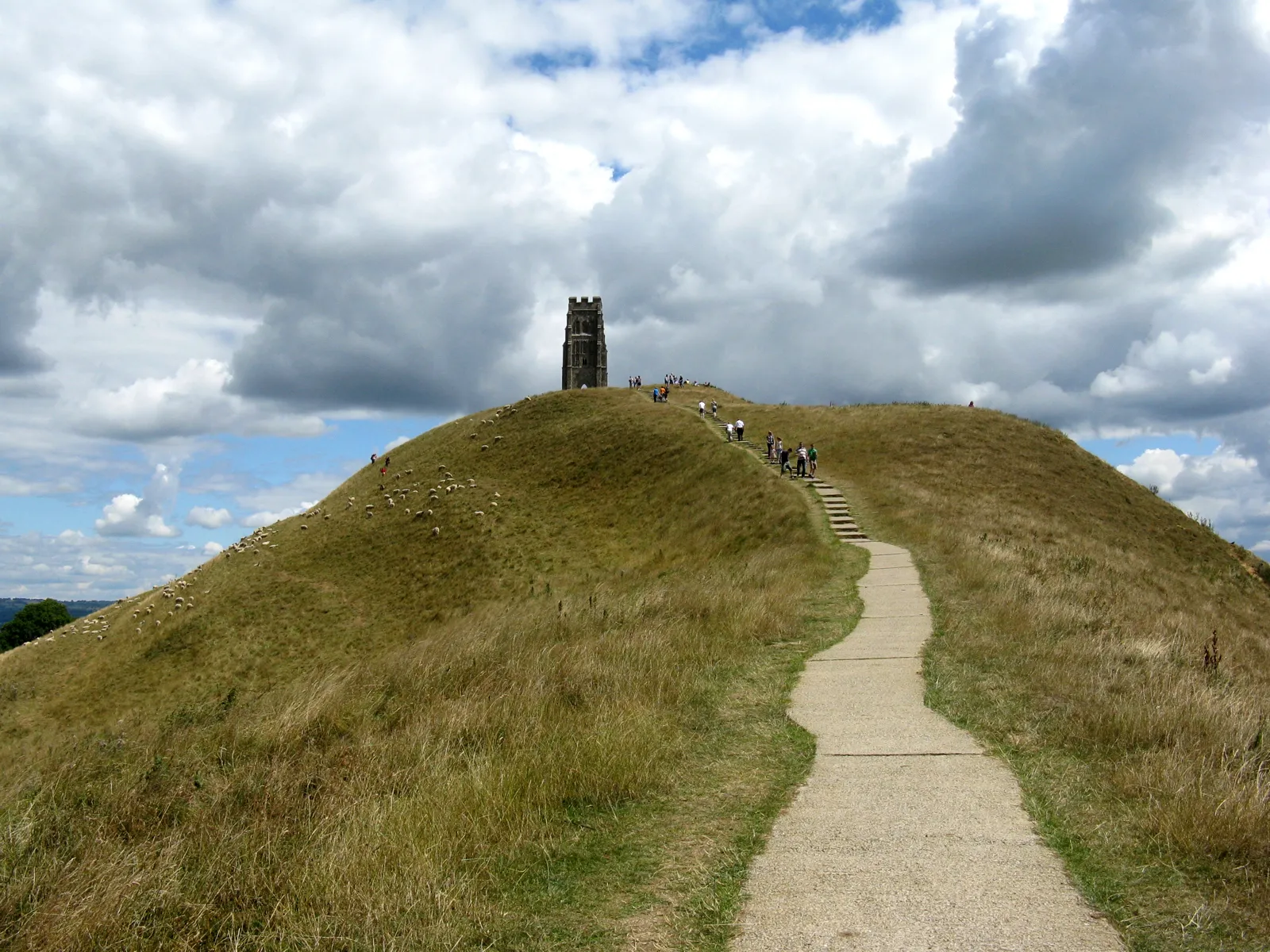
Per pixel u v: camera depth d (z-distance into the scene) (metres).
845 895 4.59
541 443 58.41
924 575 18.33
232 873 5.04
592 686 9.48
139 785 6.80
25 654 45.47
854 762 6.93
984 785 6.25
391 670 11.40
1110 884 4.64
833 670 10.45
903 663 10.60
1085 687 8.62
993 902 4.46
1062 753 6.91
